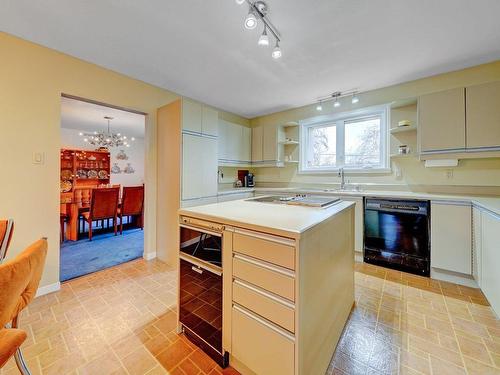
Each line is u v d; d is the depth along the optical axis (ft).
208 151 10.04
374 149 11.23
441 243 7.72
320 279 4.06
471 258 7.19
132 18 5.82
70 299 6.63
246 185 15.07
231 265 4.10
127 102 9.08
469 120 7.70
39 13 5.60
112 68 8.47
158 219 9.93
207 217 4.50
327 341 4.38
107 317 5.79
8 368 4.19
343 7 5.41
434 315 5.88
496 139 7.30
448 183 9.00
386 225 8.82
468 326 5.43
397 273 8.39
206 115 9.96
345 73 8.96
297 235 3.22
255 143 14.33
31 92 6.72
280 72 8.88
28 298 3.13
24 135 6.59
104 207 12.89
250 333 3.85
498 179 8.08
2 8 5.40
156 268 8.91
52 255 7.06
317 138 13.15
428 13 5.62
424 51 7.37
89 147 21.29
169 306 6.31
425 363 4.39
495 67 8.03
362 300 6.62
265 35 5.61
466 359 4.47
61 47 7.09
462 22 5.95
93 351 4.66
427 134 8.41
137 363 4.39
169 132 9.38
